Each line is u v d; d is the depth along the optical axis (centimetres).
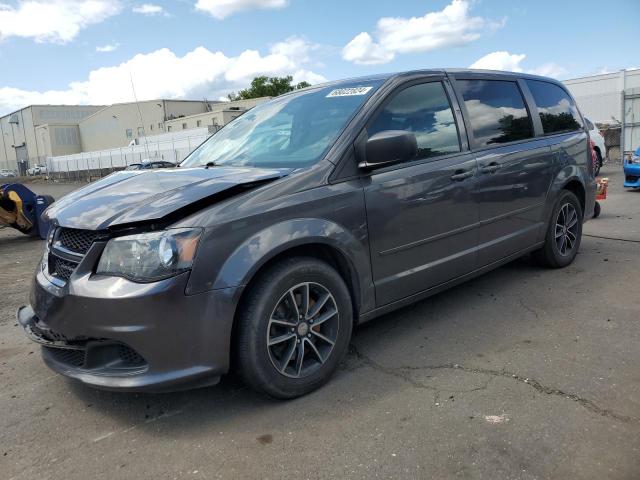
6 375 366
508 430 262
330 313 316
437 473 234
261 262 279
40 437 284
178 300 260
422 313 433
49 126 8788
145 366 269
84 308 268
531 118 487
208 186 292
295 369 304
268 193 292
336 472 239
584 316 407
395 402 296
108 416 302
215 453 260
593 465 233
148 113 7688
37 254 888
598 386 299
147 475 246
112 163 4744
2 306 550
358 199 325
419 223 362
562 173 508
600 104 2403
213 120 6366
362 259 329
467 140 409
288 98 430
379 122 350
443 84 408
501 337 377
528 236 477
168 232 262
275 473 242
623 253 588
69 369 290
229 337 275
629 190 1159
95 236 278
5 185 1030
